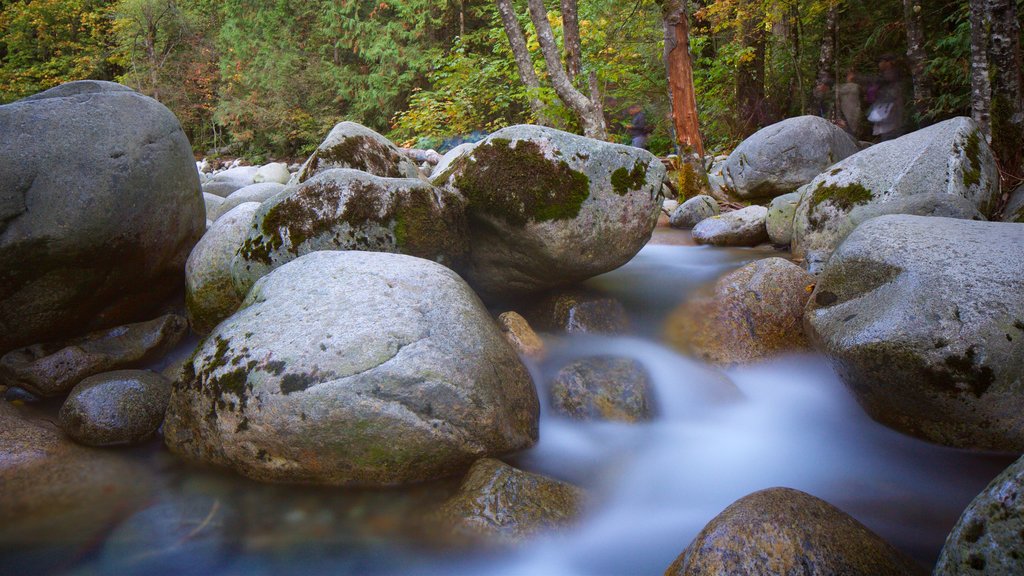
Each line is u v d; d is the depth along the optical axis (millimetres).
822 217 4965
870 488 2947
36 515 2818
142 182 4137
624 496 2916
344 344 2859
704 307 4242
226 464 3002
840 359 3164
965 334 2768
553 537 2516
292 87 20781
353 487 2877
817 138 7102
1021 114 5305
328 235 3852
